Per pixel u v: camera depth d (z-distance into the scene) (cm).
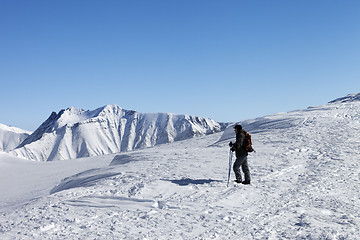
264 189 1030
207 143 4728
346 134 2252
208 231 617
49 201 915
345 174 1228
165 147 5209
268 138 2447
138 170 1488
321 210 770
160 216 725
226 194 952
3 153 6359
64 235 581
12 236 570
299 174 1270
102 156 6322
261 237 575
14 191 3478
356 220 673
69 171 4759
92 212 757
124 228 632
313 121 3094
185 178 1209
